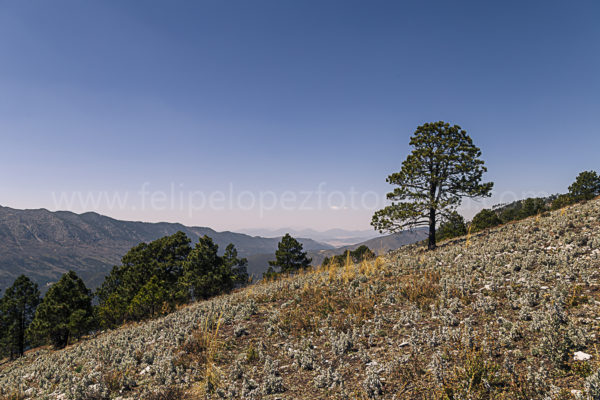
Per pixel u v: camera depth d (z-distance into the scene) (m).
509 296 8.70
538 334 6.56
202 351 9.20
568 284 8.46
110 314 32.97
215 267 33.97
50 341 36.59
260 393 6.62
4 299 39.94
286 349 8.80
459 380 5.46
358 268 18.86
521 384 5.08
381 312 10.04
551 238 13.96
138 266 37.81
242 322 11.73
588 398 4.32
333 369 7.14
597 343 5.71
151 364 9.77
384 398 5.68
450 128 25.75
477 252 15.14
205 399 6.85
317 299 12.55
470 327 7.32
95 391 7.89
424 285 11.19
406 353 7.11
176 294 31.84
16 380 12.28
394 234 27.61
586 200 23.39
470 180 25.25
